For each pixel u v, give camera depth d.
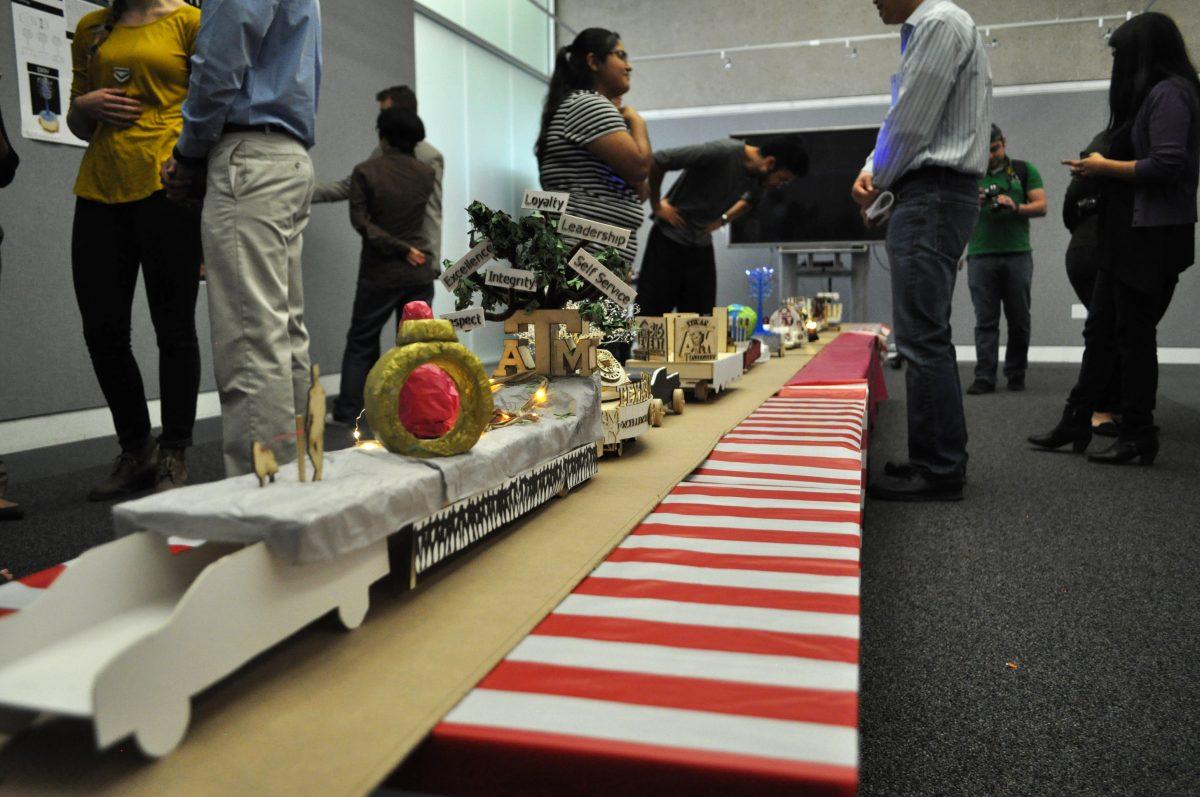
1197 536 1.98
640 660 0.64
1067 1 7.98
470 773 0.54
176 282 2.12
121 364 2.23
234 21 1.41
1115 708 1.16
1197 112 2.47
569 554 0.90
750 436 1.71
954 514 2.20
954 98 1.98
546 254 1.24
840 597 0.77
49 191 3.46
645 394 1.59
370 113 5.71
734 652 0.65
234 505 0.62
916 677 1.26
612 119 2.30
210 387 4.36
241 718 0.56
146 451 2.33
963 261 8.23
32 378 3.40
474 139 7.30
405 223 3.71
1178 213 2.55
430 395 0.81
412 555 0.76
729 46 8.82
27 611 0.56
